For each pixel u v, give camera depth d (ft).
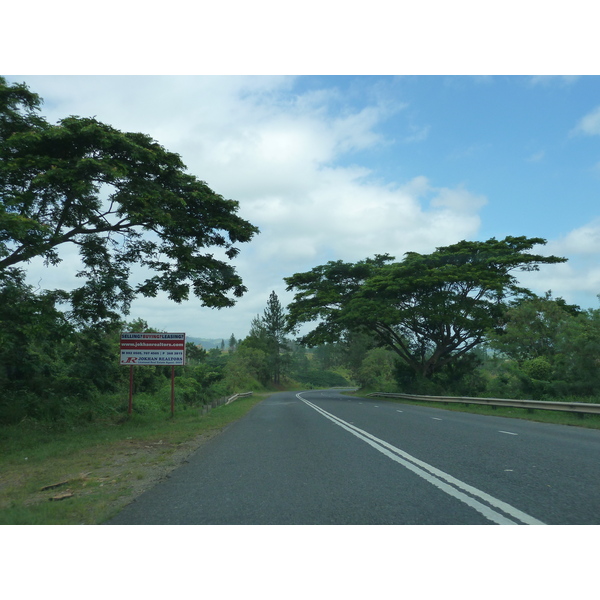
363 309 117.80
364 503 18.33
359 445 34.14
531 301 116.88
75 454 35.19
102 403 68.85
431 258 122.31
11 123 44.14
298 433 43.37
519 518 16.01
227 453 32.83
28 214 45.29
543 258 116.26
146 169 50.21
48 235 42.93
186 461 30.22
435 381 132.26
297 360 469.57
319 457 29.40
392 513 16.93
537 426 47.14
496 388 110.01
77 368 68.74
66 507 18.83
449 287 119.03
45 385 61.67
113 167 43.06
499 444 33.30
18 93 43.34
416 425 48.52
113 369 76.38
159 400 86.48
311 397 156.46
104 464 30.55
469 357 140.97
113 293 52.60
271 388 313.53
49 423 52.65
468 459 27.40
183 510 18.10
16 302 44.68
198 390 119.14
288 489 20.95
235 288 59.93
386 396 135.54
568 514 16.37
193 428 52.01
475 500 18.30
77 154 45.93
